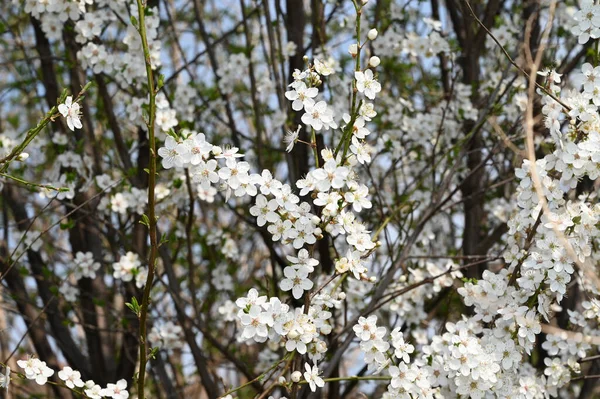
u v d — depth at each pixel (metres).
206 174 0.99
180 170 1.43
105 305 1.41
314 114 0.99
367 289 1.33
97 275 1.49
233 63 1.48
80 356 1.46
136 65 1.34
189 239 1.37
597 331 1.21
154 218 0.95
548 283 1.07
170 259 1.43
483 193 1.43
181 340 1.50
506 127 1.49
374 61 0.99
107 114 1.43
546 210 0.98
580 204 1.08
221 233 1.50
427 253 1.46
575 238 1.05
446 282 1.32
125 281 1.47
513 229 1.09
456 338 1.05
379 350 1.03
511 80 1.37
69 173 1.36
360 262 1.01
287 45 1.47
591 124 1.05
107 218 1.48
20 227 1.50
